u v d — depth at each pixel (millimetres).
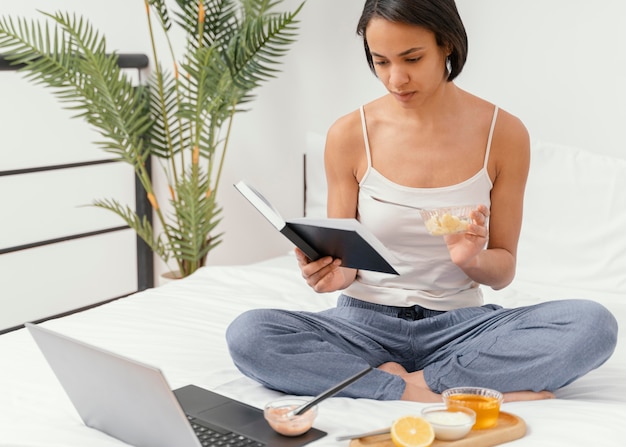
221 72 3123
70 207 3654
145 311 2381
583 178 2682
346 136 1921
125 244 3838
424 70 1705
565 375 1677
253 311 1779
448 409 1466
